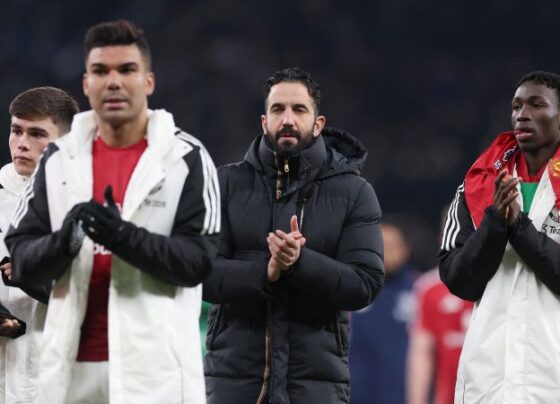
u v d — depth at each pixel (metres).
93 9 88.62
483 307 20.95
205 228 18.42
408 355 36.56
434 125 86.19
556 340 20.62
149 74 18.52
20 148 21.59
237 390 21.41
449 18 91.69
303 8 90.38
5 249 21.48
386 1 91.75
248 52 87.69
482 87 89.31
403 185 82.62
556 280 20.38
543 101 21.12
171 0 89.44
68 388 18.27
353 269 21.42
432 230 80.00
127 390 17.89
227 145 82.19
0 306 20.78
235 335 21.58
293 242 20.45
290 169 22.02
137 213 18.19
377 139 85.62
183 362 18.28
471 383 20.98
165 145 18.39
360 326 36.50
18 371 21.41
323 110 87.06
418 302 33.38
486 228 20.27
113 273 18.09
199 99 84.38
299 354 21.33
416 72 89.50
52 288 18.69
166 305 18.25
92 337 18.34
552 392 20.53
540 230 20.88
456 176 82.88
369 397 36.41
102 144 18.70
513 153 21.69
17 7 88.62
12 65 86.25
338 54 89.44
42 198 18.61
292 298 21.47
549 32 91.69
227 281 21.22
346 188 22.02
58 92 22.11
